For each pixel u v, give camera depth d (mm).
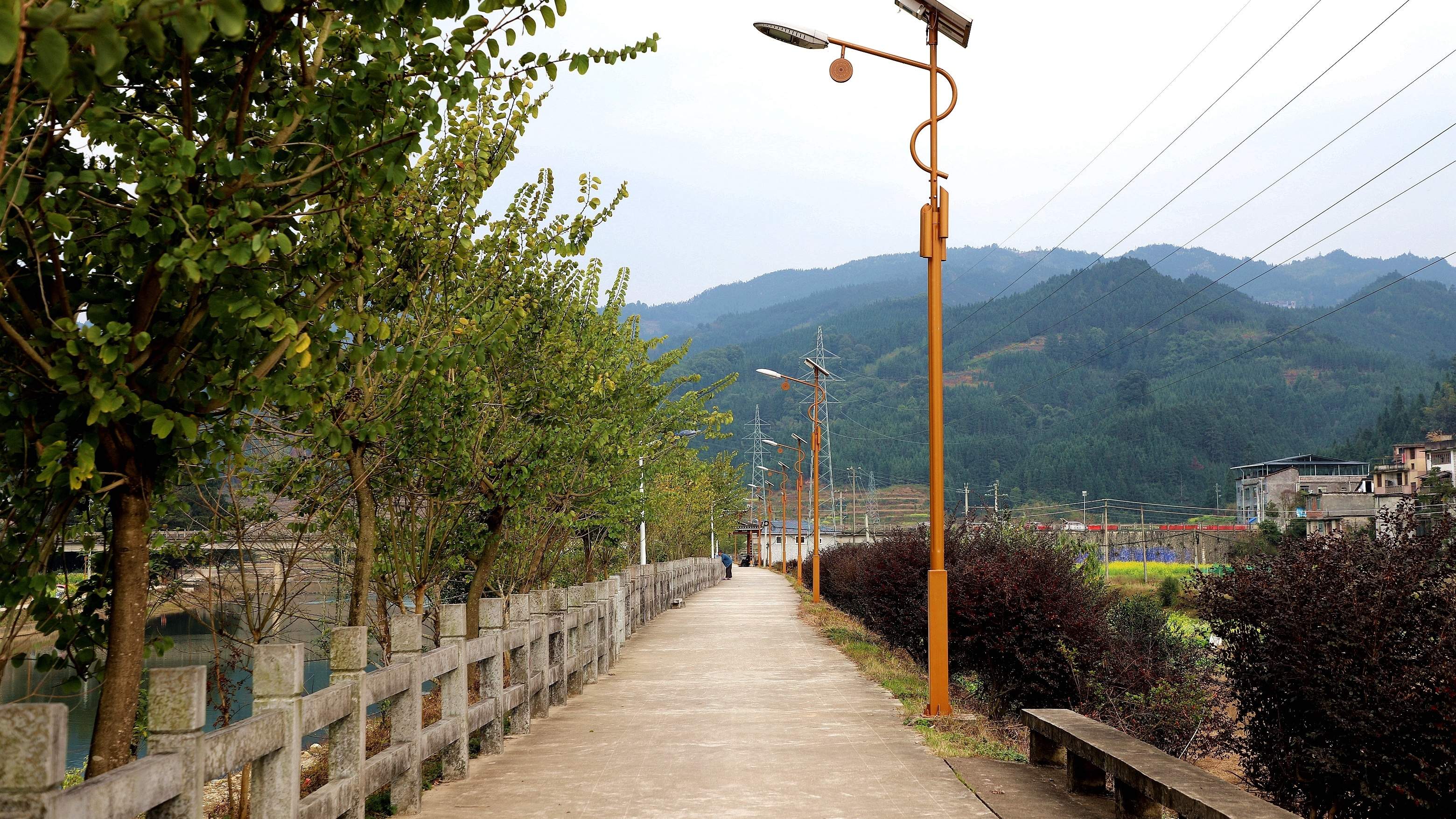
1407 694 7184
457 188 7035
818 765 8742
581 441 10961
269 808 5016
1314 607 8039
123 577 4594
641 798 7559
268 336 4609
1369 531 9023
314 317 4766
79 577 5359
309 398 4664
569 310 10773
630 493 15242
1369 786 7531
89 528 5457
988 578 13062
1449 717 6879
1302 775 8289
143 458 4617
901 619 17250
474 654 8641
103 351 3869
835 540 78375
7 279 3990
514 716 10250
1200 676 12344
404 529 10852
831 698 12766
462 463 9094
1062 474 174500
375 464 7867
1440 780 6949
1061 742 7750
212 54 4219
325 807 5543
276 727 4996
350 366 5758
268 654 5121
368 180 4426
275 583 8172
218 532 7094
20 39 2547
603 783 8062
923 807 7258
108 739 4520
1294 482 114125
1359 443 130000
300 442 7137
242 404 4574
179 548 7105
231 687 7488
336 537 10133
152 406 4152
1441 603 7586
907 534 20453
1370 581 7906
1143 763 6328
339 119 4316
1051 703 12945
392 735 7059
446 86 4434
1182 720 11609
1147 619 16766
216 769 4371
